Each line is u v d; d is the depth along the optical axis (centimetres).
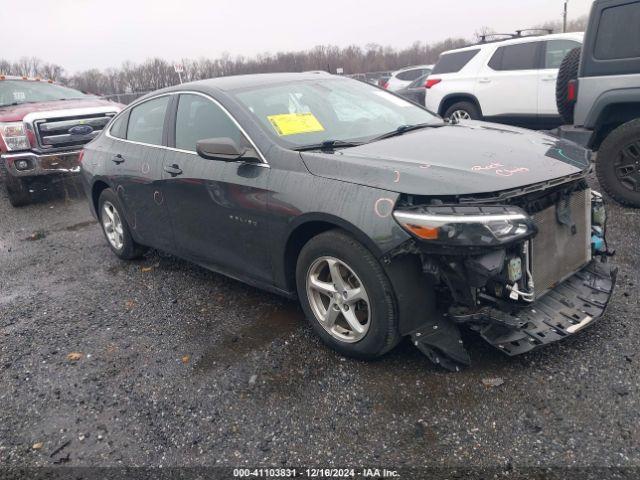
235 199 362
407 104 457
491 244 261
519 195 282
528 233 269
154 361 349
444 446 252
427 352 293
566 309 316
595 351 308
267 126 360
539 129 927
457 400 280
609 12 551
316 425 275
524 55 918
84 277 516
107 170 503
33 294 484
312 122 373
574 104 598
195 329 387
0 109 871
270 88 407
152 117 464
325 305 339
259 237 355
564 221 321
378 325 298
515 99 929
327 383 305
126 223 516
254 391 307
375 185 291
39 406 315
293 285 357
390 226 279
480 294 299
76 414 304
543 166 307
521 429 257
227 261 397
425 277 293
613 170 569
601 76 568
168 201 430
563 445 246
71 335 397
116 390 322
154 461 263
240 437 273
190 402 304
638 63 541
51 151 808
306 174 322
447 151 323
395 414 276
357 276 301
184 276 490
